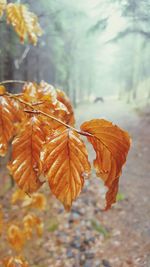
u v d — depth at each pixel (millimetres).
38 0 5641
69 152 885
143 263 2113
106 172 926
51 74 23812
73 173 864
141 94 29000
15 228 3379
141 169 10359
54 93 1655
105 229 6695
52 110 1368
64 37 17375
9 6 2062
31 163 997
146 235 4363
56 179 855
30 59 14562
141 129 16406
